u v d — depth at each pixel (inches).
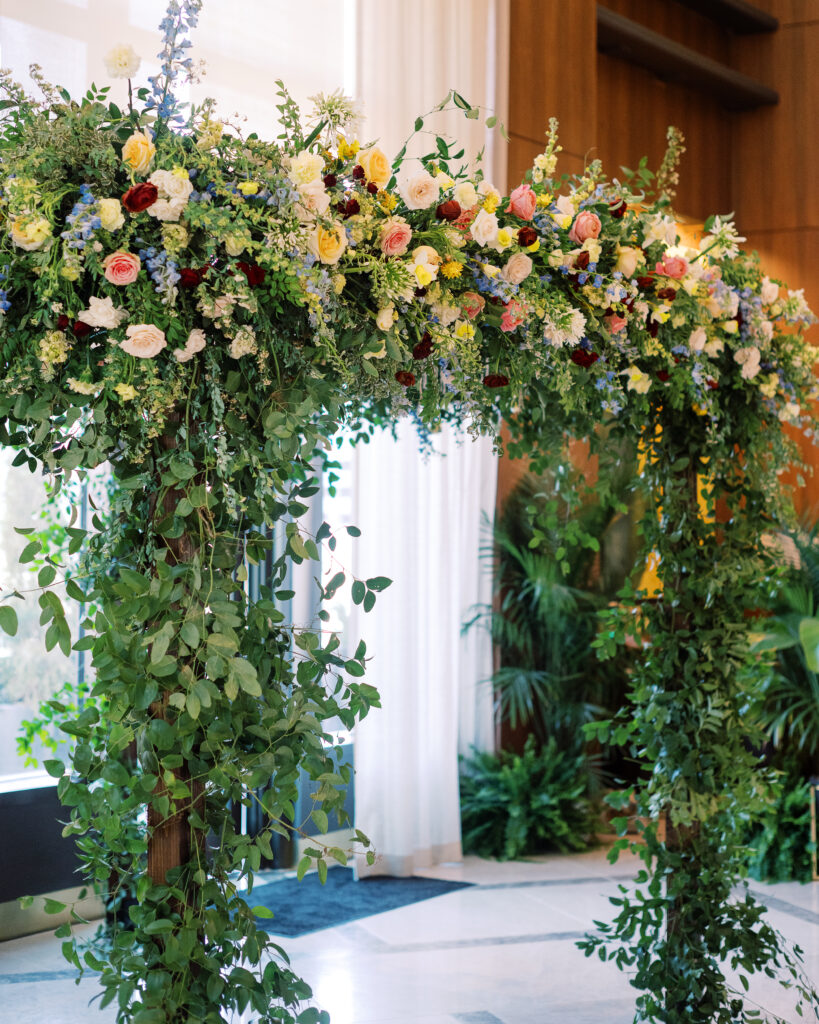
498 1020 141.6
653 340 110.7
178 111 82.1
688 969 122.6
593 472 238.5
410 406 111.4
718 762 125.0
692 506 128.3
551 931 178.2
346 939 173.3
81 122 77.4
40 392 80.0
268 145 83.2
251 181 80.3
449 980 155.9
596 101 267.4
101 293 79.0
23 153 76.3
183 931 80.4
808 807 216.8
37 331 79.4
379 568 207.8
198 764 83.3
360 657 89.9
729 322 117.6
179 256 78.7
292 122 89.2
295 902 191.5
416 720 213.5
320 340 85.5
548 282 101.4
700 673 127.7
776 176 300.4
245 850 83.4
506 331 100.3
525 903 193.3
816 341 289.0
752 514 129.9
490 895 197.9
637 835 238.4
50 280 73.8
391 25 207.0
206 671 78.7
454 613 227.6
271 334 83.4
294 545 87.5
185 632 77.7
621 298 106.3
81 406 80.1
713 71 284.0
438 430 118.6
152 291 77.4
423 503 217.8
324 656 88.5
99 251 76.0
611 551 241.4
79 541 82.7
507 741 239.9
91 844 87.4
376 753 209.8
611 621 132.2
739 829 127.7
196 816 81.7
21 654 172.7
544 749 230.5
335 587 90.5
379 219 91.5
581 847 227.9
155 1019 78.0
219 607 79.2
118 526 86.8
